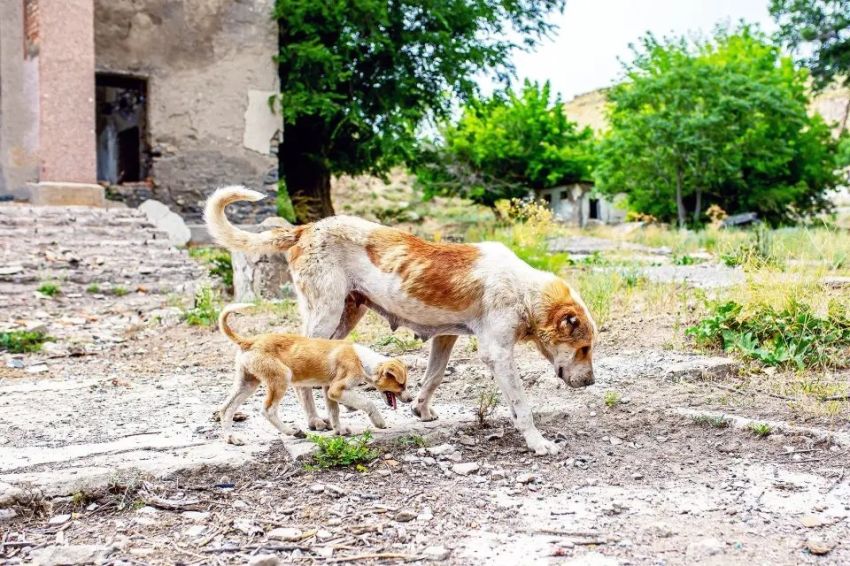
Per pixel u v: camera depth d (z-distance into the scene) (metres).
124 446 3.16
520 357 4.42
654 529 2.66
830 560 2.50
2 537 2.66
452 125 18.78
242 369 3.20
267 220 6.83
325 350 3.21
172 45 10.28
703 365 4.09
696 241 10.31
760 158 16.11
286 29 11.10
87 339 5.21
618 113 16.56
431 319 3.31
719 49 17.62
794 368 4.15
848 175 20.05
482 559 2.52
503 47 12.23
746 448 3.24
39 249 7.14
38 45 8.72
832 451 3.18
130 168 13.95
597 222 20.09
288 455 3.11
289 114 10.68
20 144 9.23
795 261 6.68
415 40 11.55
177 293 6.65
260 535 2.66
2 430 3.43
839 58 16.30
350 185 19.83
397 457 3.16
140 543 2.62
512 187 19.02
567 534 2.64
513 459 3.17
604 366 4.17
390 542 2.62
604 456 3.20
